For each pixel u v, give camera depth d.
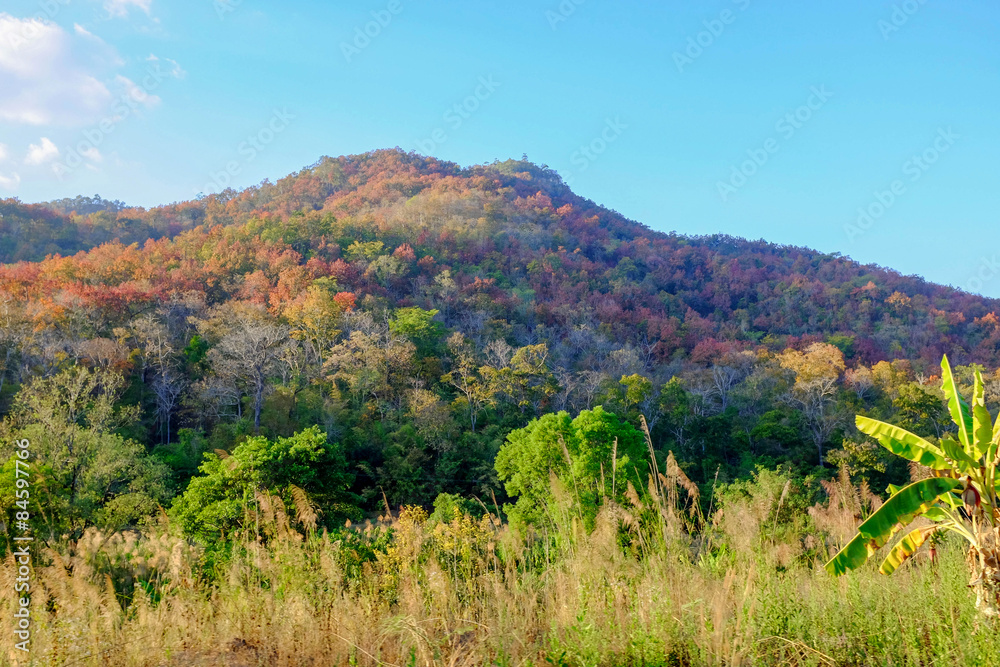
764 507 5.89
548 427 23.52
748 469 41.81
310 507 6.20
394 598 5.40
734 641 3.96
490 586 5.28
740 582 4.71
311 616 4.70
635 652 4.04
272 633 4.64
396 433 44.75
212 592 5.53
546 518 6.43
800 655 4.05
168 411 49.25
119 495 24.48
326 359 60.16
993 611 4.48
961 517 5.67
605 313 101.12
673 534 5.39
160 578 6.01
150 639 4.60
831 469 41.72
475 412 53.41
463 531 6.27
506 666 4.08
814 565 5.66
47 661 4.19
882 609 4.63
